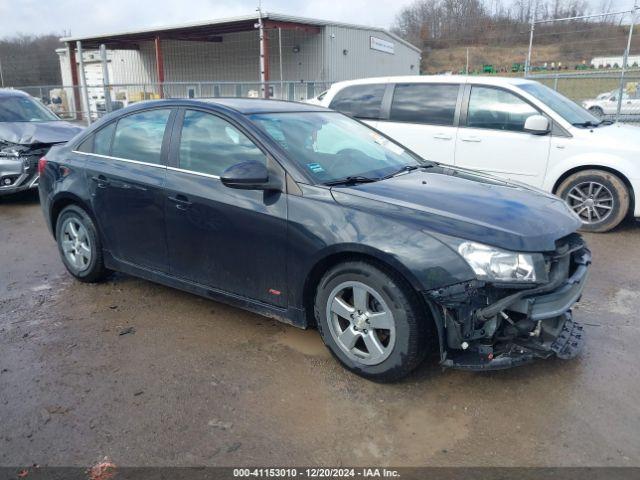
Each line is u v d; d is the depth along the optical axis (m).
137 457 2.69
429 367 3.48
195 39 28.78
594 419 2.97
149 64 32.91
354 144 4.22
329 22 25.83
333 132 4.24
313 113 4.43
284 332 4.00
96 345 3.83
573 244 3.29
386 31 29.69
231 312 4.36
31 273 5.33
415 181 3.75
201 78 30.72
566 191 6.89
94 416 3.01
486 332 3.01
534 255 2.95
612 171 6.62
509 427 2.90
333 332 3.40
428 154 7.59
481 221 3.06
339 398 3.16
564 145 6.73
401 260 2.98
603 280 5.12
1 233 6.93
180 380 3.37
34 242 6.48
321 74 26.62
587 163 6.62
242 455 2.70
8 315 4.34
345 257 3.28
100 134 4.70
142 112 4.44
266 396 3.19
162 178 4.09
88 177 4.59
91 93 20.98
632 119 13.70
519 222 3.10
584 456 2.68
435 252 2.95
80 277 4.93
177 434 2.86
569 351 3.37
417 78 7.77
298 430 2.89
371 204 3.24
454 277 2.90
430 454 2.71
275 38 27.55
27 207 8.47
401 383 3.30
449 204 3.26
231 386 3.29
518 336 3.10
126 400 3.16
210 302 4.56
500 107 7.14
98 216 4.59
